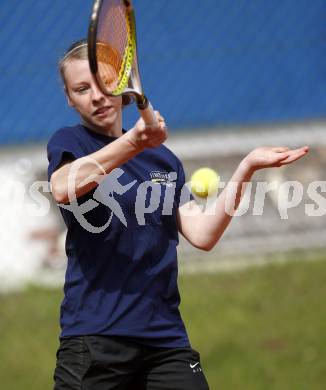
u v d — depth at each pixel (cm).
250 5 2488
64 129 1046
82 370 1000
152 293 1022
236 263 2338
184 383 1021
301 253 2361
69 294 1023
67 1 2394
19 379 1948
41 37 2392
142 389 1042
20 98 2384
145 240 1027
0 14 2384
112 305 1005
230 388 1909
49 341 2073
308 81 2511
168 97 2456
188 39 2467
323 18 2508
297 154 1005
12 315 2158
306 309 2158
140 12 2452
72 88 1030
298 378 1928
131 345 1011
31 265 2262
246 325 2109
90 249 1014
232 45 2483
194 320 2125
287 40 2503
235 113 2473
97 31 909
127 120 2302
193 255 2350
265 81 2495
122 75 985
